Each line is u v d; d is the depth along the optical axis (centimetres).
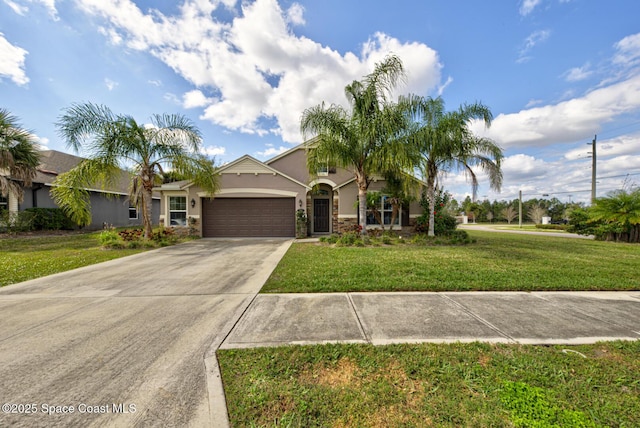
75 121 1009
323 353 288
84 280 593
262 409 211
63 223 1686
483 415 203
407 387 236
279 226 1462
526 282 540
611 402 216
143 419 202
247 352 291
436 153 1119
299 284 533
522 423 194
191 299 468
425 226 1341
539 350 296
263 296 479
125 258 855
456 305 429
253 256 882
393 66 1011
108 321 378
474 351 293
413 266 677
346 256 823
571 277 579
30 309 424
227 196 1437
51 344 313
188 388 236
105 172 1095
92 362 276
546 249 985
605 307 422
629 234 1266
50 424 196
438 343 310
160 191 1444
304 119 1042
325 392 229
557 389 232
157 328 355
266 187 1433
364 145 1044
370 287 509
